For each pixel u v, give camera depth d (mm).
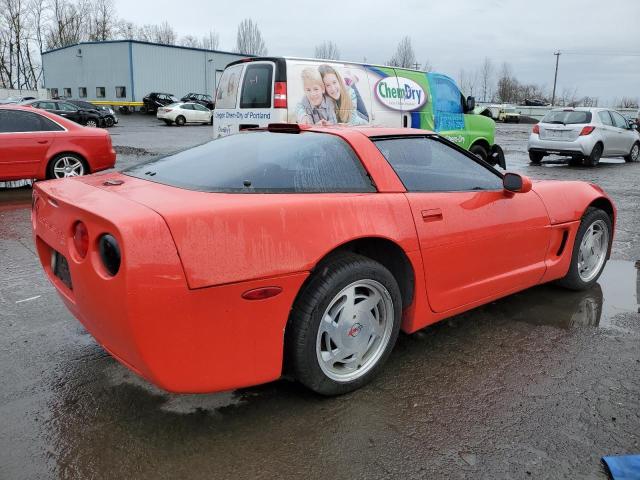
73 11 67938
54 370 2938
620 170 13188
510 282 3490
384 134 3039
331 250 2447
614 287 4410
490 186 3441
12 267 4777
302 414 2545
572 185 4070
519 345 3309
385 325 2789
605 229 4285
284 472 2150
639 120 21938
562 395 2732
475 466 2193
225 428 2432
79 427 2426
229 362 2252
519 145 20969
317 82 7785
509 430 2434
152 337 2053
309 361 2477
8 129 8219
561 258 3912
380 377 2902
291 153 2738
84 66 45344
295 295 2357
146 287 2000
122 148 15766
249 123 7887
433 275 2957
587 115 13883
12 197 8398
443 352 3207
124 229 1995
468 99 10039
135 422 2473
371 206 2664
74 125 8805
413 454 2266
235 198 2320
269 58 7594
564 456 2258
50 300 3980
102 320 2180
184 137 21391
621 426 2473
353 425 2463
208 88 47250
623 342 3365
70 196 2443
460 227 3043
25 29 63938
